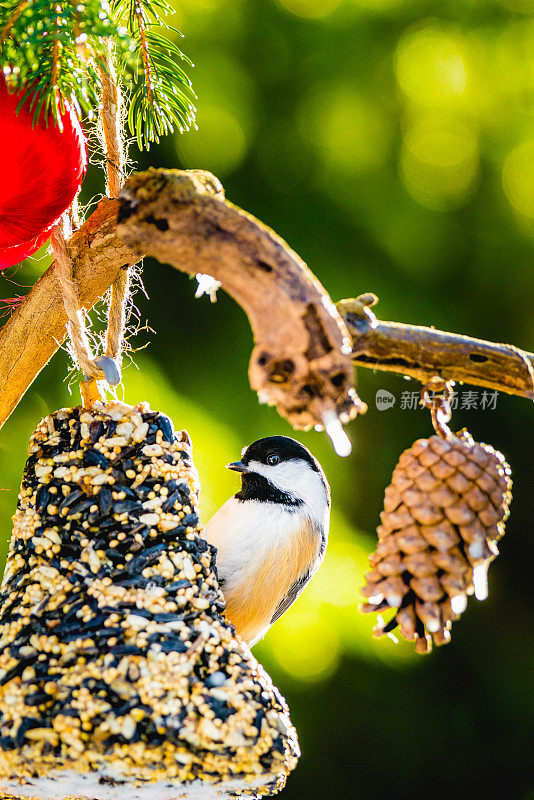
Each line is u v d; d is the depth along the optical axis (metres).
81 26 2.85
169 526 2.92
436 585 2.89
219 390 4.40
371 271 4.64
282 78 4.57
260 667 2.91
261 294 2.83
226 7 4.46
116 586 2.90
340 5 4.62
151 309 4.49
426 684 5.32
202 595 2.91
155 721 2.88
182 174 2.85
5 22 2.86
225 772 2.88
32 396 3.95
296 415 2.83
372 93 4.63
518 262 4.81
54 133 2.87
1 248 2.90
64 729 2.87
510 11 4.77
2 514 3.84
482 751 5.29
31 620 2.90
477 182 4.79
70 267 2.91
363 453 4.69
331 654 4.00
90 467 2.92
